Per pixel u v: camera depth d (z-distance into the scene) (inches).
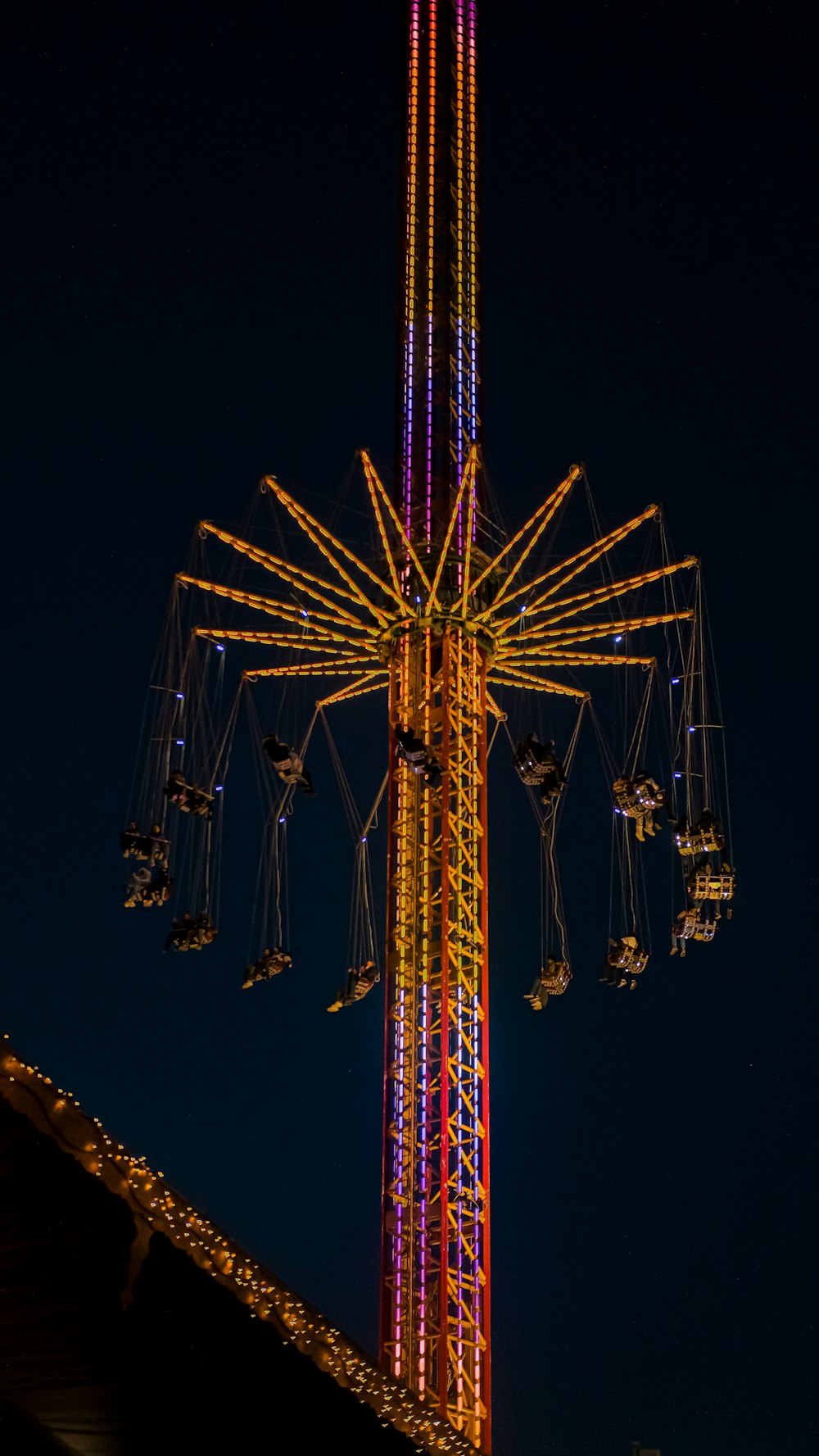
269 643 1421.0
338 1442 788.0
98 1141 601.9
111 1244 621.3
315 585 1395.2
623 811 1353.3
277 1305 685.9
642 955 1357.0
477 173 1562.5
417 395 1462.8
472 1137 1255.5
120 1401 730.2
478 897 1320.1
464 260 1518.2
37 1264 626.2
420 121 1567.4
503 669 1445.6
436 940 1314.0
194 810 1296.8
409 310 1489.9
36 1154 590.6
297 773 1286.9
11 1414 751.1
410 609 1381.6
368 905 1419.8
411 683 1374.3
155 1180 623.8
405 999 1289.4
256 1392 729.6
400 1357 1194.6
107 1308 645.3
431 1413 783.7
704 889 1342.3
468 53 1612.9
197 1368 702.5
